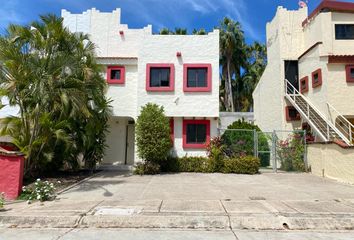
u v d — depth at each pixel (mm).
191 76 16203
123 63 16828
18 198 8805
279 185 11391
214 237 5676
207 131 16047
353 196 9203
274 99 21188
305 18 20766
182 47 16234
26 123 11414
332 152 13156
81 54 12617
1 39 10914
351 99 16734
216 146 15461
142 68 16156
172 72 16031
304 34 20531
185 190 10188
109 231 6074
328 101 16719
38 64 10492
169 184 11484
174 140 15992
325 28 18484
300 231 6125
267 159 17406
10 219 6688
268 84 22531
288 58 20312
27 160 11367
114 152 17391
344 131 16500
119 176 13695
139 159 15195
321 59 17344
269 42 22672
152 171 14430
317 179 13078
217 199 8633
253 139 16297
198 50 16188
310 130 17797
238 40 34906
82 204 8008
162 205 7824
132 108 16703
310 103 17656
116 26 18516
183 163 15289
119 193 9656
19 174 9023
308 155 15484
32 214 6934
